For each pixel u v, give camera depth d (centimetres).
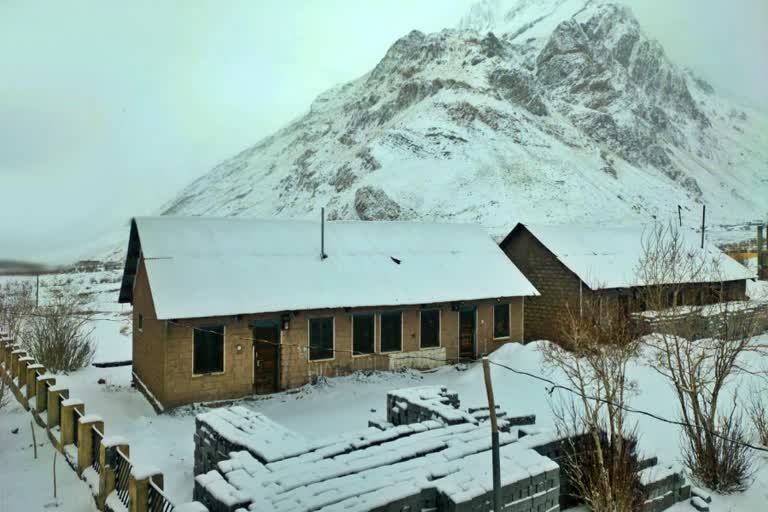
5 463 998
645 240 3125
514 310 2464
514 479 820
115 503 773
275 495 765
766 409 1491
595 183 12075
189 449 1351
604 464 987
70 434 1052
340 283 2081
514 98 16162
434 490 792
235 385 1808
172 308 1694
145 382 1909
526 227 2858
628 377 1764
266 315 1870
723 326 1427
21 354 1517
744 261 5000
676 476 1066
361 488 779
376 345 2098
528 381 1886
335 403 1769
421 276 2288
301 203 14612
